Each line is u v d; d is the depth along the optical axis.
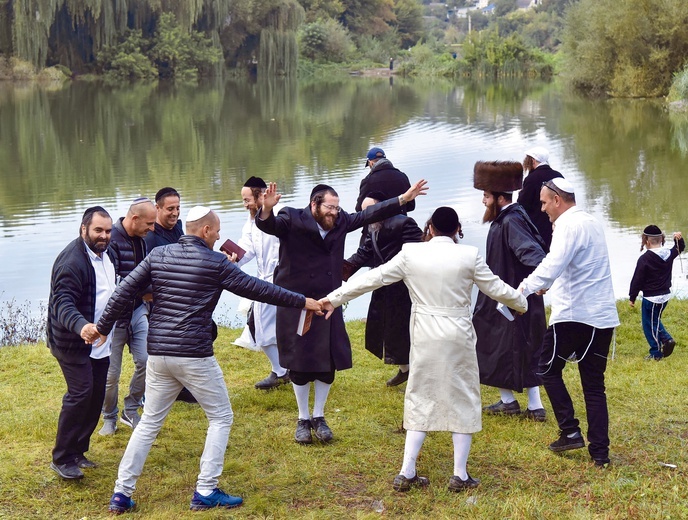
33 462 5.75
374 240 6.97
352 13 104.69
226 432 5.15
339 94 58.34
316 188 6.17
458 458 5.23
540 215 8.06
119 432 6.36
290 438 6.19
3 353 8.62
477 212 17.97
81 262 5.39
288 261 6.16
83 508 5.12
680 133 32.97
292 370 6.06
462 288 5.19
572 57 57.97
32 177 24.14
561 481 5.41
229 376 7.83
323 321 6.07
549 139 31.89
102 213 5.47
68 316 5.20
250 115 42.81
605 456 5.60
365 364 8.23
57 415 6.68
